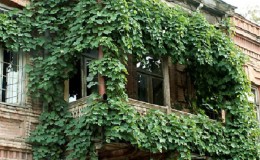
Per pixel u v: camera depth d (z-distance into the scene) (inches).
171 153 555.2
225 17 755.4
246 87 655.1
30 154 520.4
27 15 550.9
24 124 525.3
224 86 649.6
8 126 514.3
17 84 542.3
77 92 573.0
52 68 535.2
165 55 583.2
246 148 619.2
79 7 538.9
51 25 560.1
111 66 501.4
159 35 569.0
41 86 528.1
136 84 661.3
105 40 505.7
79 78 579.5
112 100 492.7
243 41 810.8
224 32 745.0
